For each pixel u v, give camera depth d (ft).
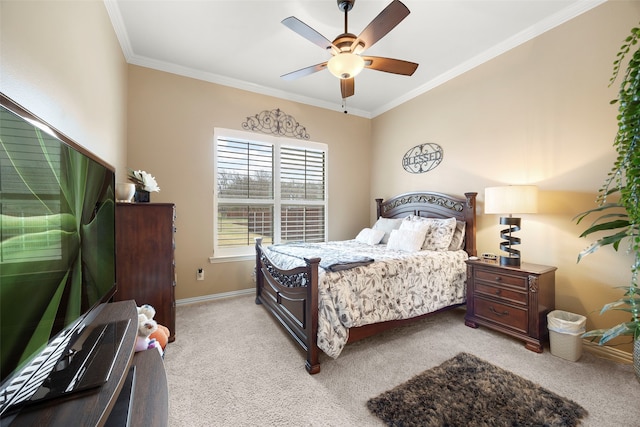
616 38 6.66
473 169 10.02
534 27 8.00
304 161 13.32
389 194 13.94
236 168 11.58
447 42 8.78
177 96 10.30
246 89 11.62
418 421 4.54
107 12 6.96
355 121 14.74
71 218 2.97
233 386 5.50
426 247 9.83
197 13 7.37
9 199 1.99
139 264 6.93
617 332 5.06
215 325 8.45
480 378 5.74
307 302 6.18
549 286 7.30
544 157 8.04
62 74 4.43
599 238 6.98
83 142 5.35
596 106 7.02
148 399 3.17
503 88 9.04
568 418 4.59
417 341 7.50
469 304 8.55
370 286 6.96
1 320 1.88
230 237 11.44
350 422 4.56
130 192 6.96
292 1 6.92
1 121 1.90
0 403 2.02
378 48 9.09
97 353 2.99
